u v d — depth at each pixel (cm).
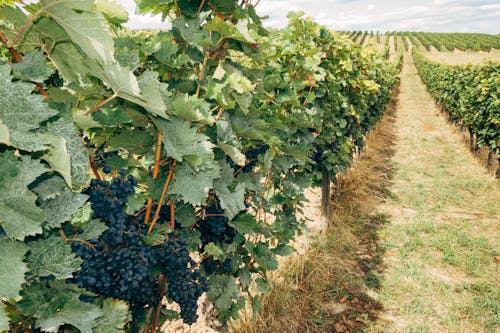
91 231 129
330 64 477
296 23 370
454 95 1441
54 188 108
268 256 263
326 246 558
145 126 156
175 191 155
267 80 274
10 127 91
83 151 112
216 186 189
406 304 464
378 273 530
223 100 172
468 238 628
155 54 160
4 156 90
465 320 439
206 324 344
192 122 151
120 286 140
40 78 104
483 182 899
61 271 109
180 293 178
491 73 1072
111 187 143
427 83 2777
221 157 204
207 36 175
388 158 1156
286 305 417
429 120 1794
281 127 261
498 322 434
